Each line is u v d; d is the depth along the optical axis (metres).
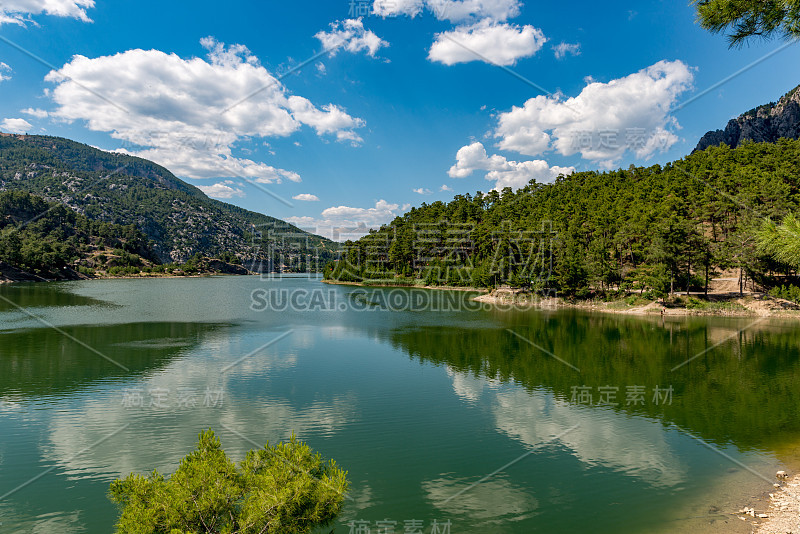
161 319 66.44
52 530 15.16
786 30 10.08
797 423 25.44
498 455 21.34
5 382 32.94
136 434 23.53
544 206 153.88
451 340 52.09
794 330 57.50
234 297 106.81
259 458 11.95
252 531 9.77
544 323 65.62
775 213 78.62
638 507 16.59
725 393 31.39
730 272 90.44
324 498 10.55
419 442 22.78
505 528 15.27
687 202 103.94
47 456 20.83
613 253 103.69
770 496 17.14
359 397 30.30
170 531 9.01
